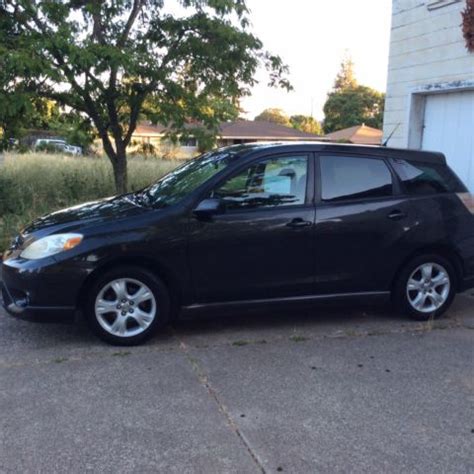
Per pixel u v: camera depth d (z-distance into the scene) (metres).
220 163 5.06
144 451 3.16
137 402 3.72
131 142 11.67
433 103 8.73
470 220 5.46
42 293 4.45
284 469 3.01
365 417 3.58
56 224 4.72
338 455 3.15
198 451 3.17
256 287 4.89
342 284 5.12
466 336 5.07
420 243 5.25
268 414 3.59
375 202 5.14
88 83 8.39
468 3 7.66
